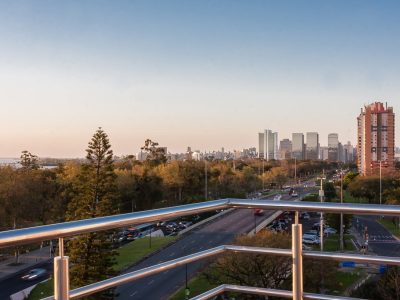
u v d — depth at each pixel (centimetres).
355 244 4166
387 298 1625
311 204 251
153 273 228
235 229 4131
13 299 2478
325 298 246
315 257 247
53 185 4231
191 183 6081
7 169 4309
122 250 3319
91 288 196
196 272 2328
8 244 160
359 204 241
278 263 1408
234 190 6744
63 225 181
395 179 6794
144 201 5097
